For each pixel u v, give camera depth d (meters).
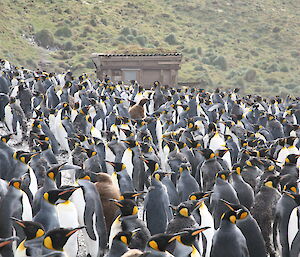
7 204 7.71
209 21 121.75
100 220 8.66
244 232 7.48
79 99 22.16
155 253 5.67
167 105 22.83
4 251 7.45
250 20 123.62
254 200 8.96
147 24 112.25
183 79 83.56
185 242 6.51
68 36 94.50
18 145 16.58
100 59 40.72
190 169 11.55
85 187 8.72
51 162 11.75
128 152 11.80
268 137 18.16
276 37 113.81
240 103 26.48
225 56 101.44
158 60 41.88
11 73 26.50
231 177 9.93
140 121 16.83
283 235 8.27
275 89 84.50
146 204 8.53
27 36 89.31
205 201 9.54
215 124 16.84
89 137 13.73
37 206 8.25
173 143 12.52
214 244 6.95
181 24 117.56
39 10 104.12
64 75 30.09
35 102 21.00
